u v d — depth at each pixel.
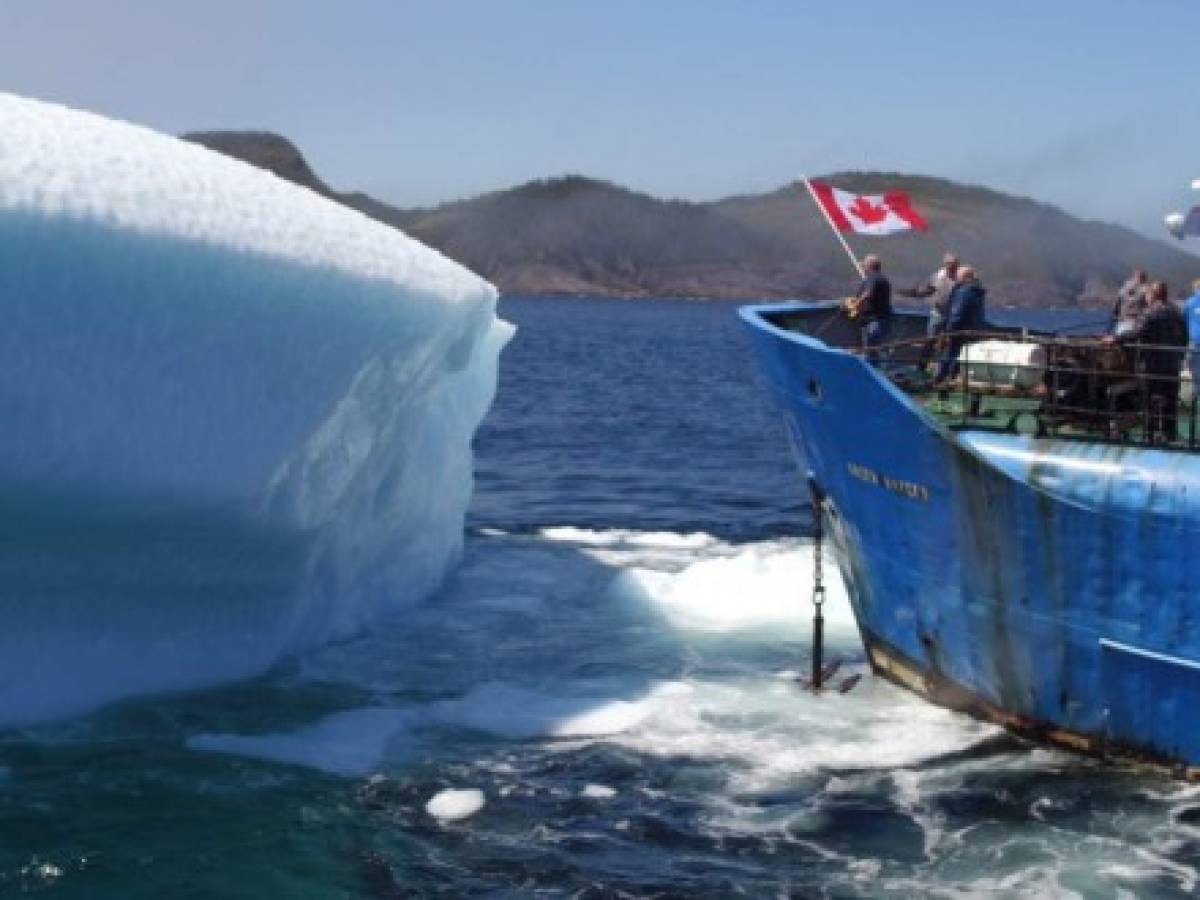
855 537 13.52
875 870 10.01
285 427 11.97
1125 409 12.09
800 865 10.05
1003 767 11.84
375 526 15.02
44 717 11.74
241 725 12.13
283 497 12.45
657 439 35.53
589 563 19.02
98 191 10.56
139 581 11.96
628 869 9.91
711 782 11.41
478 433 35.81
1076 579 11.53
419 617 15.80
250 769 11.22
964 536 12.13
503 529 21.86
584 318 147.62
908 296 16.03
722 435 36.81
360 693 13.12
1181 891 9.79
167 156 11.95
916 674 13.33
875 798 11.20
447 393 16.77
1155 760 11.60
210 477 11.42
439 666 14.03
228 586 12.77
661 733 12.40
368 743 11.92
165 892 9.36
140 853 9.80
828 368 12.81
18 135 10.57
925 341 12.90
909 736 12.47
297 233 12.24
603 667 14.17
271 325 11.60
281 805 10.65
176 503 11.35
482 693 13.26
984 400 13.61
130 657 12.28
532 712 12.80
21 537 10.90
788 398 13.89
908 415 12.10
